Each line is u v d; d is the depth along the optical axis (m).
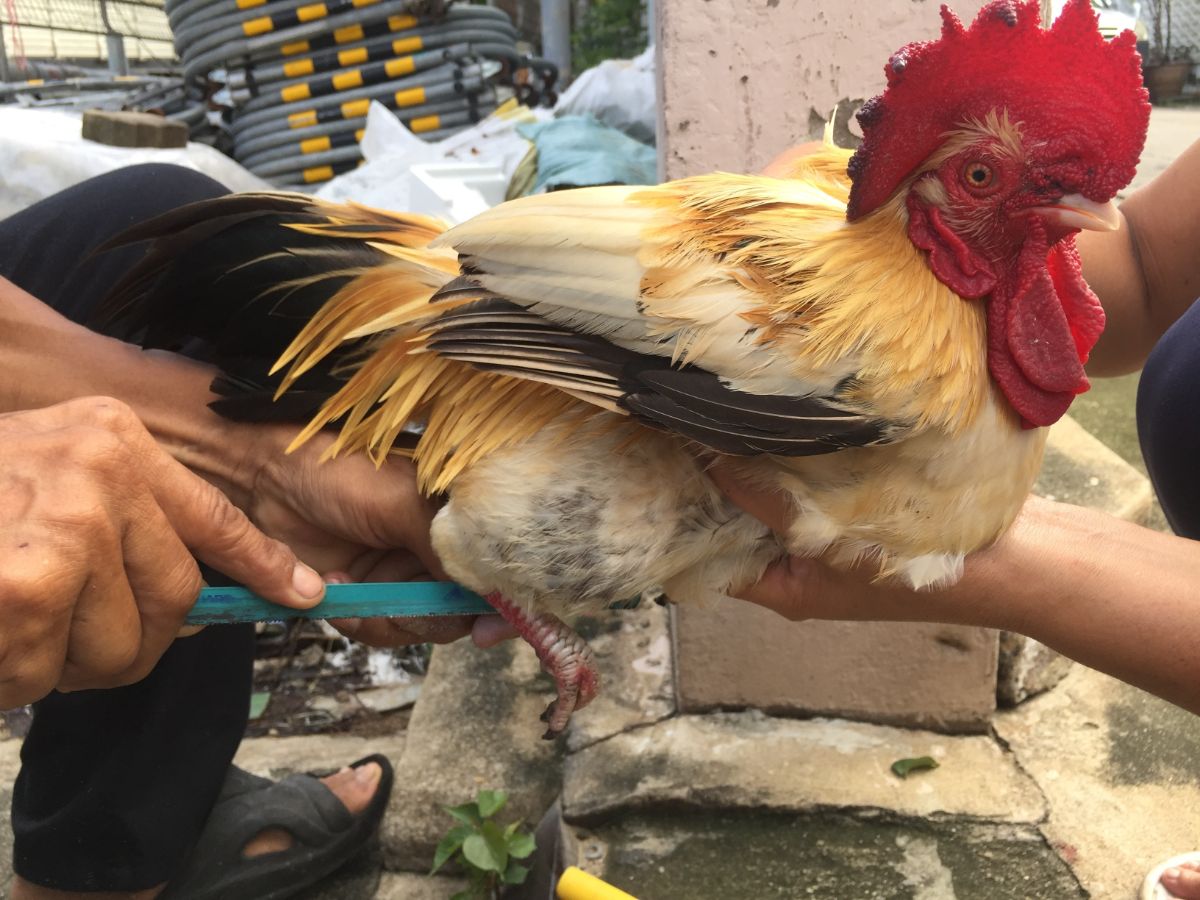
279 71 4.34
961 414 0.99
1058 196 0.95
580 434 1.13
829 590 1.25
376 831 2.09
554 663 1.30
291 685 2.58
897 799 1.87
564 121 3.23
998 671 2.08
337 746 2.35
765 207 1.07
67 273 1.68
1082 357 1.08
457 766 2.06
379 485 1.28
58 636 0.96
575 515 1.12
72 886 1.73
